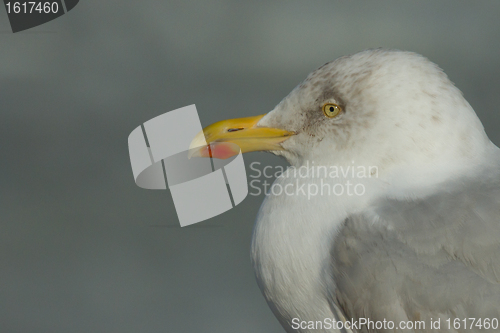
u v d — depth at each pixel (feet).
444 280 13.02
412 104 13.12
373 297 13.05
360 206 13.12
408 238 13.06
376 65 13.16
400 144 13.12
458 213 13.05
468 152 13.12
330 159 13.19
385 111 13.14
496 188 13.07
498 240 13.02
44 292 14.34
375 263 13.05
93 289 14.34
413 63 13.15
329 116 13.19
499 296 13.00
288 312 13.17
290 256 13.14
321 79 13.20
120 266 14.64
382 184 13.14
